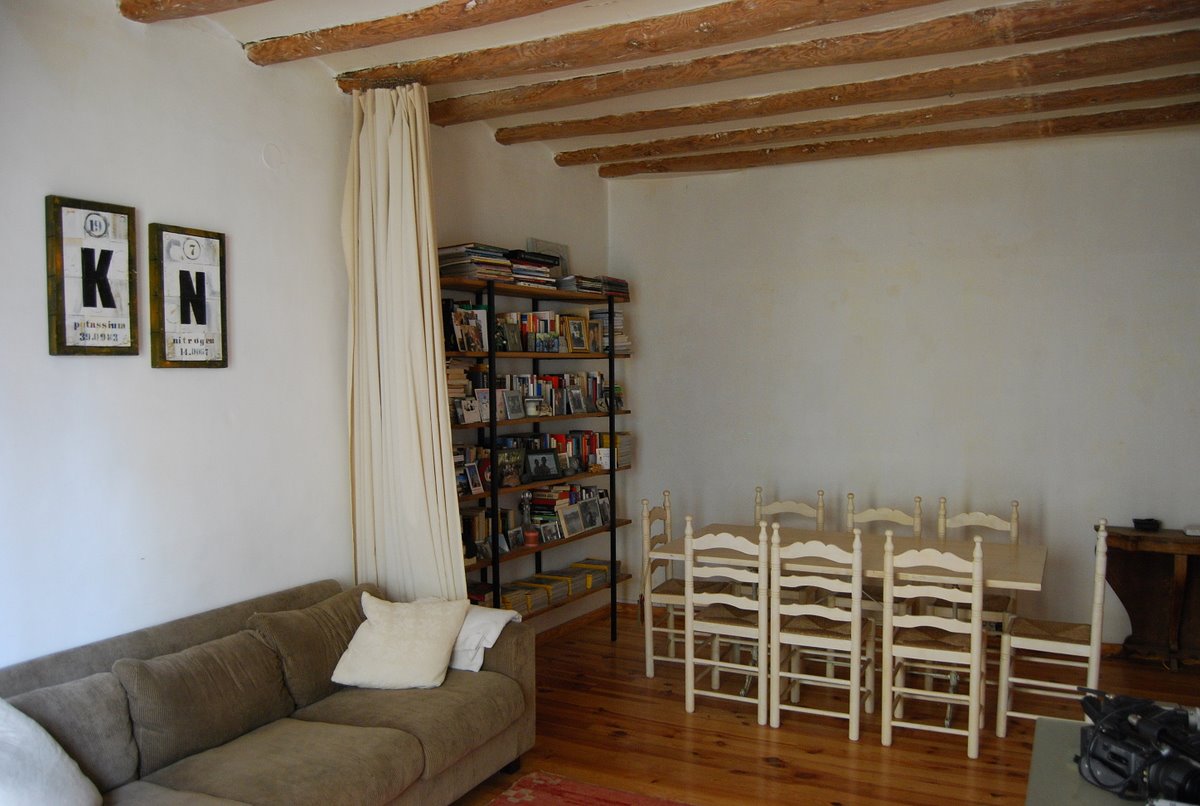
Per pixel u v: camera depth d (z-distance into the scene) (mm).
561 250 5367
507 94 4059
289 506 3510
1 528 2566
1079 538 4789
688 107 4340
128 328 2885
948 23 3188
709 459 5652
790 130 4598
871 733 3734
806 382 5375
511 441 4773
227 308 3242
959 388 5012
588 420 5637
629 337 5824
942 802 3113
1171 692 4137
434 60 3600
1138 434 4668
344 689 3227
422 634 3277
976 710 3453
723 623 3924
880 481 5207
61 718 2414
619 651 4918
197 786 2465
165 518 3035
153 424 2992
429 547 3607
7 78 2562
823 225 5301
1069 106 4023
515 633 3395
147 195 2961
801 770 3385
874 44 3316
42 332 2664
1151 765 1849
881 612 4391
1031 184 4824
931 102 4230
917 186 5062
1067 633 3617
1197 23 3234
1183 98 4141
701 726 3834
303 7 3055
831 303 5293
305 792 2424
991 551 4035
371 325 3637
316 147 3639
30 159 2625
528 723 3420
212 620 3082
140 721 2582
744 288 5520
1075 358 4770
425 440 3582
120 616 2893
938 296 5039
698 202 5629
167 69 3027
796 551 3697
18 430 2605
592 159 5215
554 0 2859
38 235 2650
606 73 3840
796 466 5418
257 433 3373
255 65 3367
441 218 4422
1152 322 4625
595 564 5352
